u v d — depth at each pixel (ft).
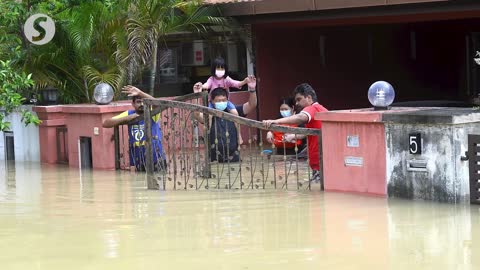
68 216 37.01
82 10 61.98
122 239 31.86
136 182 47.96
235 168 52.21
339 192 41.29
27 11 61.16
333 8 62.08
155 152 50.98
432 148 37.42
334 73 77.97
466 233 31.40
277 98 72.59
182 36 71.77
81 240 31.89
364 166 40.11
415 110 39.75
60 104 65.67
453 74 84.89
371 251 28.99
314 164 44.09
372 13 62.49
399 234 31.50
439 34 83.92
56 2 61.62
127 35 62.34
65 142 59.57
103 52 64.34
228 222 34.58
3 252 30.22
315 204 38.04
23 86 51.55
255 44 70.79
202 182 46.01
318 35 76.43
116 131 55.01
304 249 29.45
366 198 39.19
